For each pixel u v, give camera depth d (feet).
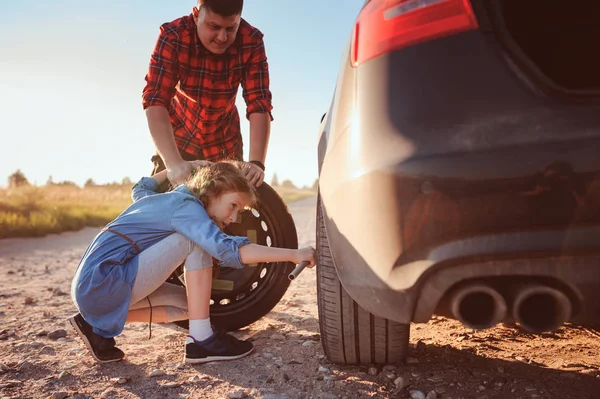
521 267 4.44
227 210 8.20
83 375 7.53
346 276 5.52
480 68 4.79
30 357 8.35
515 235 4.44
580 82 5.10
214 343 8.02
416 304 4.84
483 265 4.50
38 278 18.25
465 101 4.75
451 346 8.41
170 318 8.59
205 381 7.23
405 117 4.94
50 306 12.60
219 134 10.86
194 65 9.79
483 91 4.73
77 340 9.43
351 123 5.43
